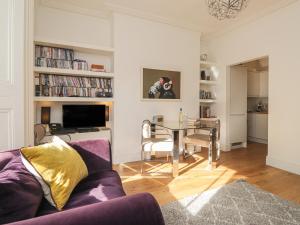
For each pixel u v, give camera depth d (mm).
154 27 3926
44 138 3045
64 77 3365
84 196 1396
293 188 2598
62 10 3506
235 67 4715
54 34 3457
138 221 720
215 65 4777
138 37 3779
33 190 1116
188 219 1914
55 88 3275
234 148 4879
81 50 3541
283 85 3324
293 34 3176
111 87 3709
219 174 3086
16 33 1952
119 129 3674
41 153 1330
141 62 3822
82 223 640
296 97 3143
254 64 5660
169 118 4137
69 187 1355
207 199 2295
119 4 3424
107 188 1506
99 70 3564
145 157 3869
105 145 1951
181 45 4230
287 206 2137
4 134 1914
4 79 1905
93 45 3416
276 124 3441
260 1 3205
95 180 1658
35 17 3301
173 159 2986
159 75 3986
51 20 3436
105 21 3838
